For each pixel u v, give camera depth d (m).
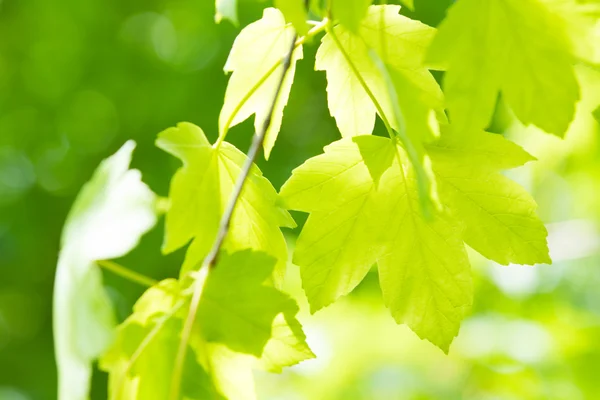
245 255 0.91
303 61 2.59
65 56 2.85
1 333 3.02
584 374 1.55
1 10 2.77
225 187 0.94
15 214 2.91
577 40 0.88
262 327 0.92
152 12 2.82
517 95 0.89
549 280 1.94
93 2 2.77
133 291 2.56
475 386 1.65
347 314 1.85
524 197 0.94
